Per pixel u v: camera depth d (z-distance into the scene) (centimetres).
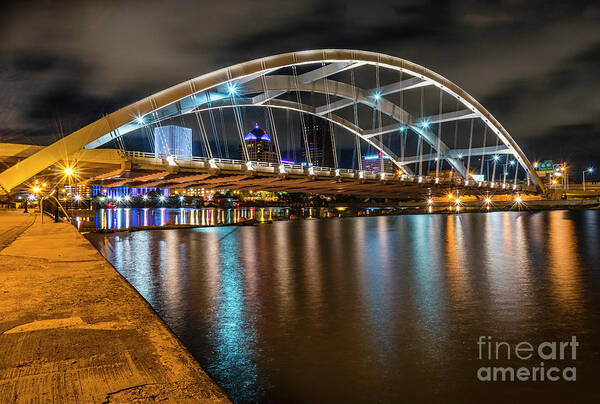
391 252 3403
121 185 7931
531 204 15238
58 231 2123
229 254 3281
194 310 1501
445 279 2139
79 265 904
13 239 1673
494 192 13562
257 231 5950
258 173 6994
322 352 1076
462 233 5519
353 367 979
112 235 5131
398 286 1931
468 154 13350
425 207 15625
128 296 584
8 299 563
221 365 995
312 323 1334
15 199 8406
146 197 19475
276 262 2802
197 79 6675
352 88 9950
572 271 2403
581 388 873
